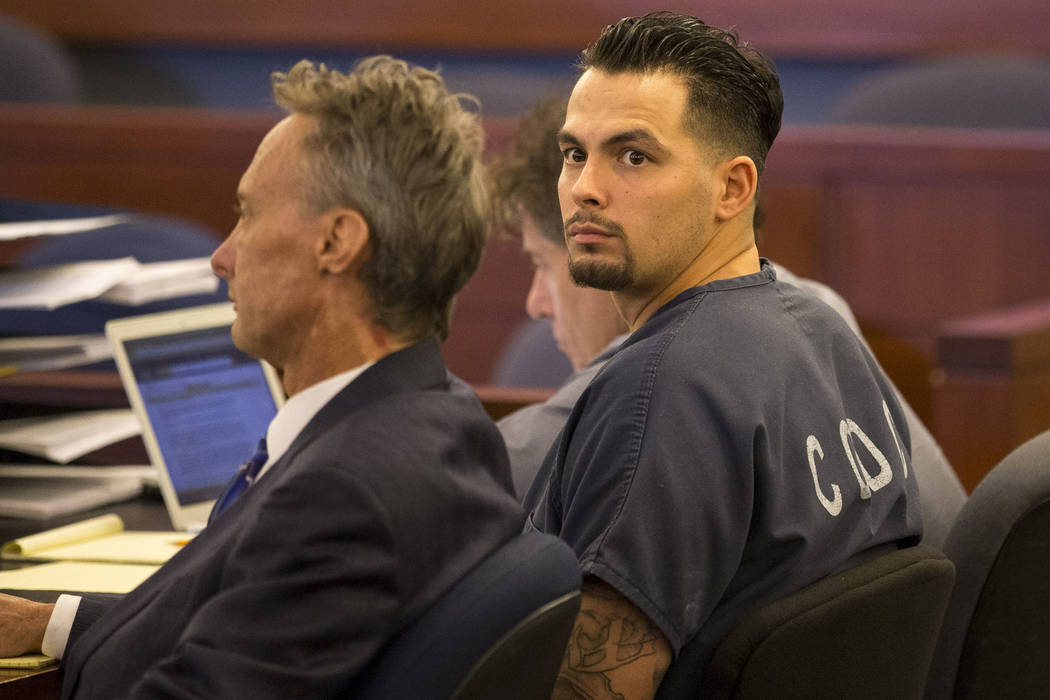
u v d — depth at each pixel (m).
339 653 3.38
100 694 3.72
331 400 3.74
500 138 11.98
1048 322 9.89
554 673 3.80
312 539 3.40
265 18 19.20
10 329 8.01
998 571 5.20
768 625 3.94
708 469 4.10
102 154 13.01
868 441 4.66
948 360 9.63
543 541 3.76
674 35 4.56
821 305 4.81
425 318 3.91
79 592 4.90
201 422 6.41
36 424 6.89
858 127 15.23
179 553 3.87
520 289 12.55
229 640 3.37
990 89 15.09
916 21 18.42
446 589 3.55
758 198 5.07
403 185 3.77
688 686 4.14
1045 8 18.14
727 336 4.33
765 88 4.67
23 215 7.68
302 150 3.81
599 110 4.53
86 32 19.44
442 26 18.98
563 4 18.77
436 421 3.71
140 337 6.43
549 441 5.53
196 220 13.01
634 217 4.49
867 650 4.21
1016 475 5.22
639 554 4.02
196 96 19.52
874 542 4.56
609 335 6.42
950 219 12.26
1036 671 5.41
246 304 3.88
